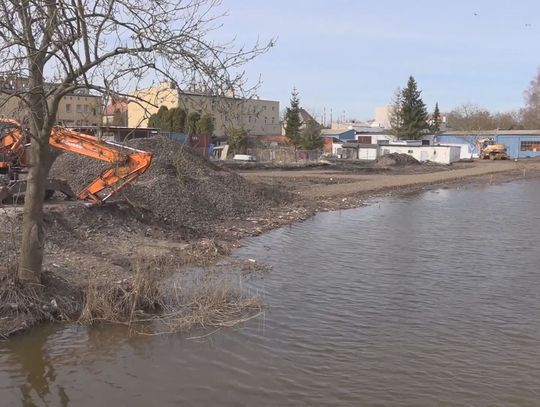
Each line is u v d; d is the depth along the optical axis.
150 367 7.68
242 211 21.92
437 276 13.12
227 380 7.34
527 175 53.28
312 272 13.30
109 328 8.99
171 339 8.68
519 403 6.85
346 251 15.96
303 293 11.46
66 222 13.62
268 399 6.86
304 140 74.69
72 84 8.43
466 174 51.53
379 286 12.16
